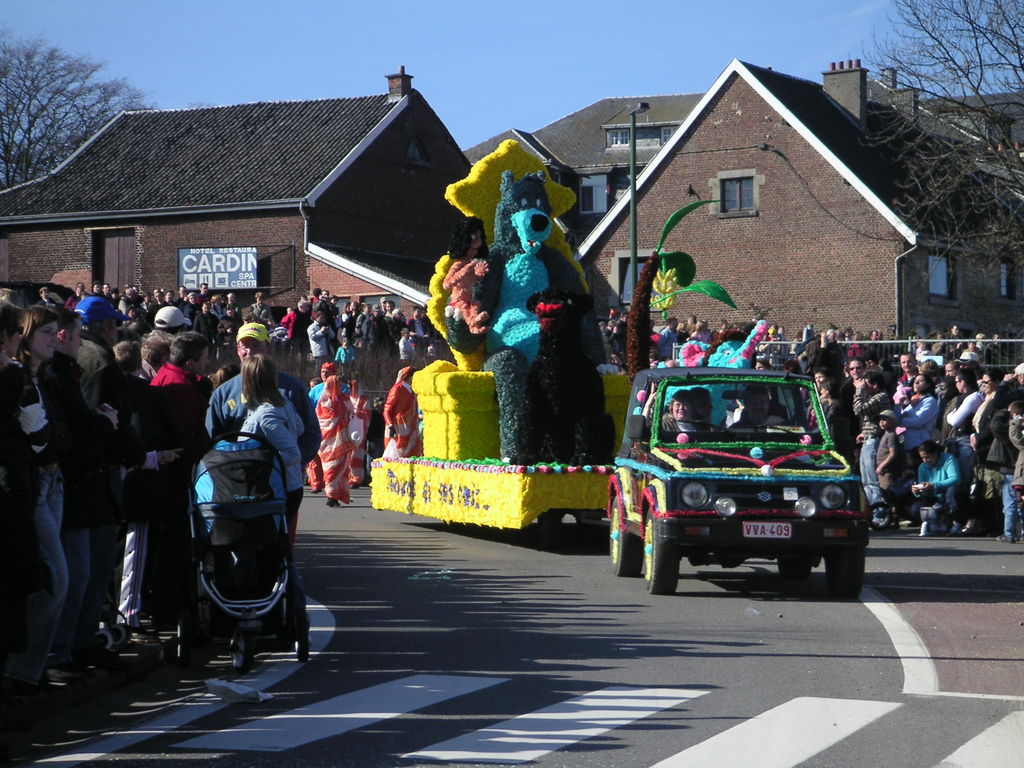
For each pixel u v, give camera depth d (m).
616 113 78.25
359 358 34.03
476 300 17.44
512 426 16.64
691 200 48.94
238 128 55.44
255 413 9.91
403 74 55.34
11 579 7.17
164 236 52.06
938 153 33.75
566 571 14.58
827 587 12.83
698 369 14.07
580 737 7.40
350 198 52.06
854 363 20.81
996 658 9.74
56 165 65.69
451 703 8.25
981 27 33.28
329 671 9.27
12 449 7.17
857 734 7.46
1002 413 18.52
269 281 50.66
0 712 7.62
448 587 13.27
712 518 12.41
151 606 10.62
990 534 19.19
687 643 10.29
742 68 47.81
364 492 26.36
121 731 7.70
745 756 7.00
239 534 9.27
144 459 8.98
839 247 46.19
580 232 70.00
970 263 34.69
